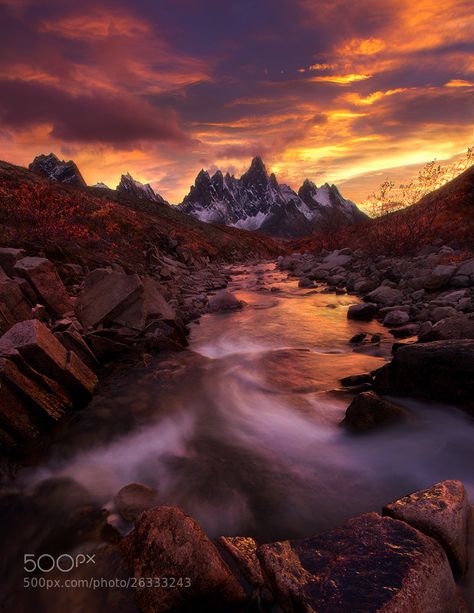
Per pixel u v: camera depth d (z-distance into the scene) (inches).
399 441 192.1
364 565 100.5
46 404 232.5
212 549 117.3
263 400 259.1
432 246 782.5
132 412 247.9
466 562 114.0
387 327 415.2
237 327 453.4
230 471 183.8
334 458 189.5
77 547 141.6
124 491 167.2
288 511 155.6
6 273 367.9
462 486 131.9
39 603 121.6
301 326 447.2
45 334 254.4
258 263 1370.6
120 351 336.8
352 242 1134.4
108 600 118.1
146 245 848.9
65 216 711.7
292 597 97.5
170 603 110.3
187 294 620.4
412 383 215.9
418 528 115.2
